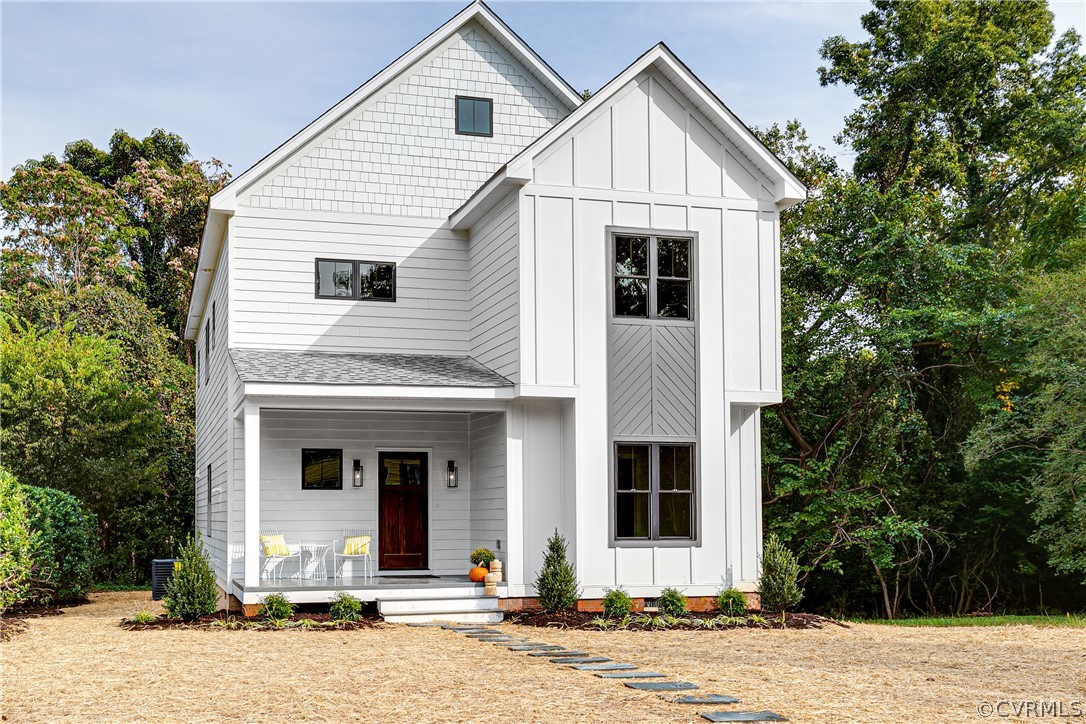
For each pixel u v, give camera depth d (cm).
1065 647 1446
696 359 1748
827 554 2491
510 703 924
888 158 2836
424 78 2022
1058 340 2105
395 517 1928
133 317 3491
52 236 4056
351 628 1501
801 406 2561
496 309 1811
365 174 1973
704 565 1725
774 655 1289
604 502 1686
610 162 1734
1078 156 2805
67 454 2692
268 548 1716
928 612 2625
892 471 2480
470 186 2030
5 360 2748
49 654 1246
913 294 2470
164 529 3005
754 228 1806
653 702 935
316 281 1928
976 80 2791
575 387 1683
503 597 1680
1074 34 2925
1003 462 2445
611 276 1719
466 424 1980
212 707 911
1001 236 2895
